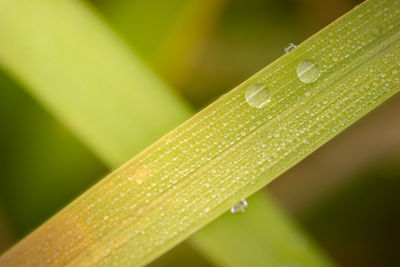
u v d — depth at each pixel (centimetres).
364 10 9
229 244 10
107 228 9
